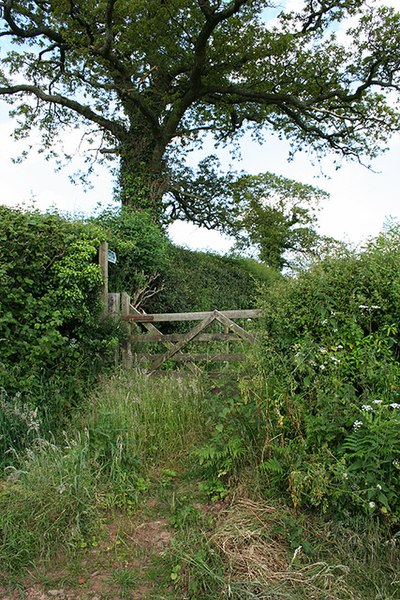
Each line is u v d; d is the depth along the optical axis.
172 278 12.10
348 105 18.42
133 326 8.17
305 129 18.73
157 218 16.39
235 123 19.86
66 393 6.09
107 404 5.68
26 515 3.89
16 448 5.02
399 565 3.45
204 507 4.23
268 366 5.07
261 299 5.98
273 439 4.36
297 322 5.12
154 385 6.30
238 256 19.17
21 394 5.67
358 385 4.62
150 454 5.07
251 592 3.16
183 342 7.62
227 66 17.19
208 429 5.25
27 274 6.30
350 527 3.69
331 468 3.80
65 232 7.22
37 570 3.58
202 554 3.45
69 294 6.55
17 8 16.38
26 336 6.11
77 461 4.37
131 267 10.76
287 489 4.00
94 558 3.72
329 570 3.37
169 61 17.03
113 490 4.36
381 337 4.76
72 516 3.94
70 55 17.25
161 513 4.24
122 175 17.00
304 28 17.53
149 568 3.59
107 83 17.48
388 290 4.94
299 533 3.67
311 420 4.21
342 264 5.29
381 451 3.74
